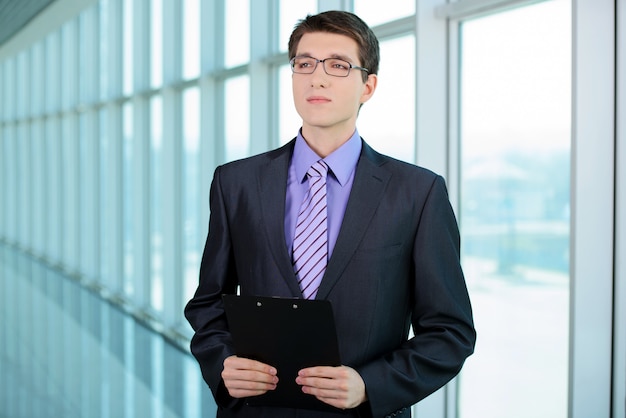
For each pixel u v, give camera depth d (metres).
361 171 1.52
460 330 1.49
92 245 9.76
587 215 2.61
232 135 5.75
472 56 3.30
